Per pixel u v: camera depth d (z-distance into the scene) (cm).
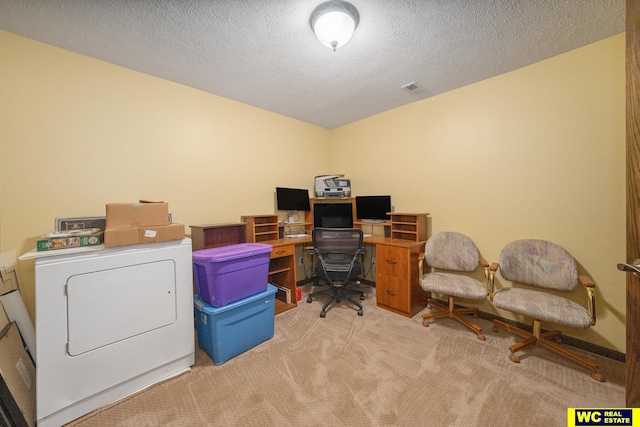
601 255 181
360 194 349
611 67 173
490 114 230
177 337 166
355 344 197
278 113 319
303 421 128
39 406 120
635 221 94
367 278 344
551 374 159
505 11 146
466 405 136
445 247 247
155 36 166
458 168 254
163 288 160
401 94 264
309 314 253
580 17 152
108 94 197
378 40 172
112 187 200
